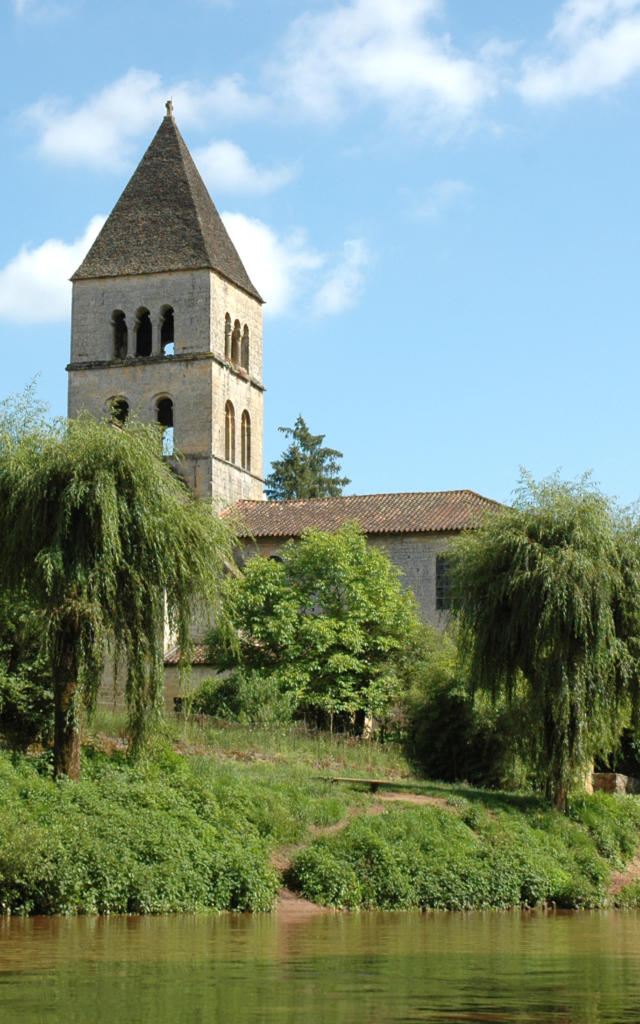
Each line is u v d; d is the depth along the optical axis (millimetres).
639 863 41688
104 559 33906
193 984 19359
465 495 71250
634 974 21688
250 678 54500
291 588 59594
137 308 76125
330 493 105812
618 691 43062
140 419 75062
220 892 30281
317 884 32188
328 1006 17719
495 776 49438
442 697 51062
